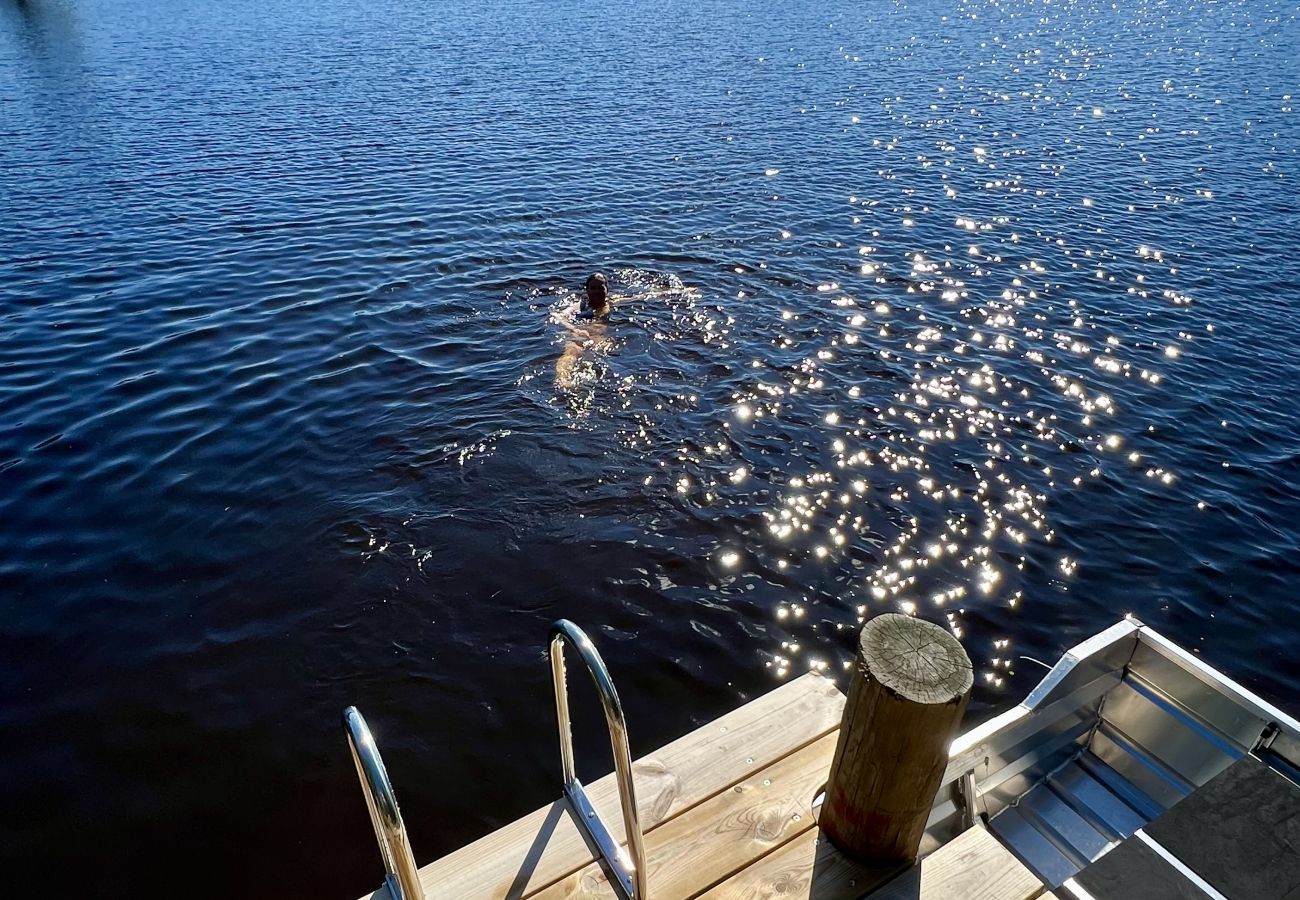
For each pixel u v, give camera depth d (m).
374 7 44.81
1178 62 31.05
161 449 8.61
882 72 29.30
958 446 8.77
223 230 14.80
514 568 7.11
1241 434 9.12
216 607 6.68
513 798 5.27
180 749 5.54
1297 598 6.94
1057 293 12.55
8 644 6.32
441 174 18.03
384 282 12.59
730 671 6.19
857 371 10.16
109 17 41.25
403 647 6.35
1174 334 11.34
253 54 32.03
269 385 9.77
